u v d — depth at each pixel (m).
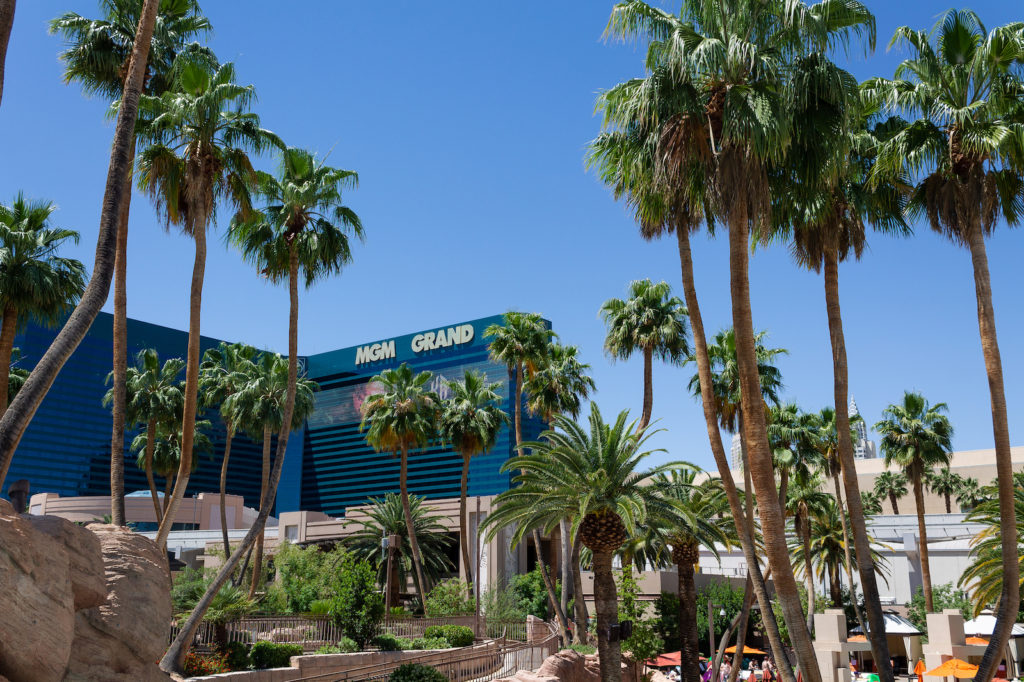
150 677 10.84
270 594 45.53
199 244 24.92
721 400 40.84
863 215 23.47
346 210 31.12
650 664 41.75
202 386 60.12
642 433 25.70
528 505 26.50
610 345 44.91
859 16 18.16
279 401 55.62
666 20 18.55
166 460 59.66
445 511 67.44
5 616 8.59
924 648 39.66
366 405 55.59
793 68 17.83
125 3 27.33
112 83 27.48
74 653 10.02
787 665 19.19
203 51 28.31
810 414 47.91
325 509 148.50
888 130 23.44
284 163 30.62
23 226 33.06
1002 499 19.47
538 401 49.94
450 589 52.16
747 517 24.20
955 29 21.06
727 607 56.47
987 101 20.58
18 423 10.78
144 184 25.61
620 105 19.28
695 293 21.92
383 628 35.91
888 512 104.56
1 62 11.60
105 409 138.75
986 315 20.20
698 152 18.02
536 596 57.69
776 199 19.69
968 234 20.70
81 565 10.45
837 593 61.12
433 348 143.50
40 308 32.81
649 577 58.00
